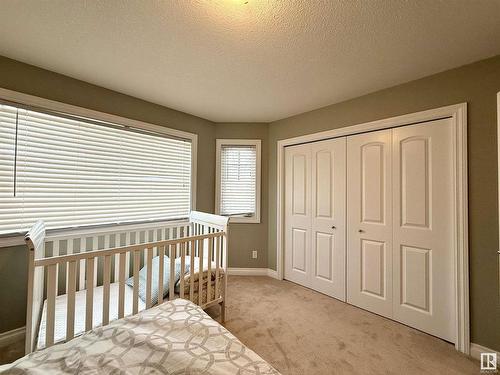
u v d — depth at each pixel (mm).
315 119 2930
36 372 911
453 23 1425
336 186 2752
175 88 2383
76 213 2238
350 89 2354
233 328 2105
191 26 1485
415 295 2129
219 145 3475
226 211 3506
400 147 2244
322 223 2883
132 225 2588
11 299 1883
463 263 1828
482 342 1751
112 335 1119
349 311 2434
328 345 1883
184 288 2000
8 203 1883
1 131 1854
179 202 3082
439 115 1976
